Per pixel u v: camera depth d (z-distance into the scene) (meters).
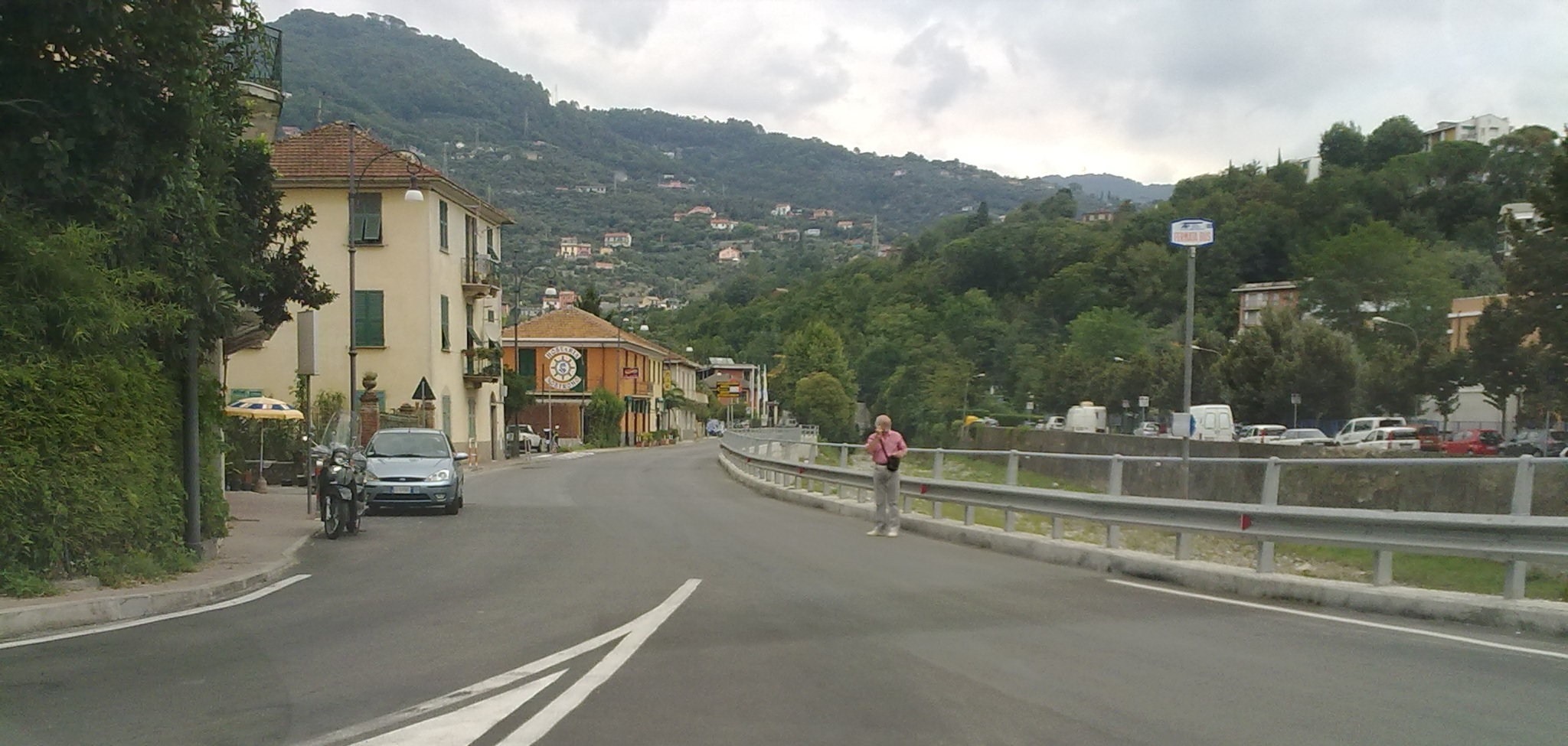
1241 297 81.94
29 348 10.33
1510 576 9.28
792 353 106.25
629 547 15.67
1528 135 81.94
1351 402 58.50
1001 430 58.06
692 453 67.44
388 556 14.89
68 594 10.13
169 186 11.87
